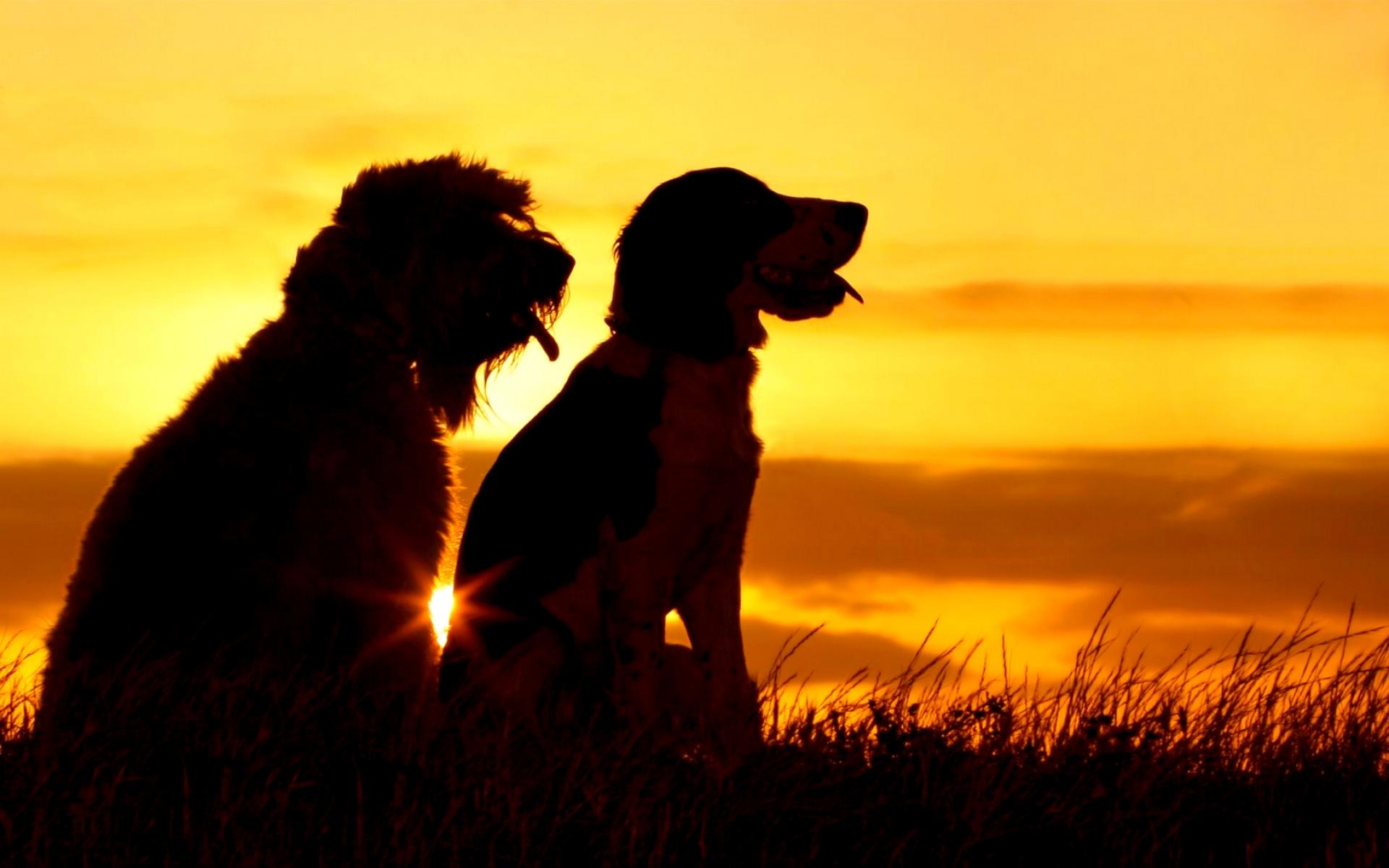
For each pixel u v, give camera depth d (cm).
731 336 876
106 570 756
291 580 746
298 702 670
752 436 880
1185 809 702
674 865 619
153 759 636
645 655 843
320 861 593
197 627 735
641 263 884
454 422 862
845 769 691
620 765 654
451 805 614
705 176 898
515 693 847
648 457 843
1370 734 780
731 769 663
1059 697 779
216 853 594
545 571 863
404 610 785
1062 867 659
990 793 679
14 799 612
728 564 886
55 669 754
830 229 886
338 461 766
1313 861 677
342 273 807
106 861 590
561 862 620
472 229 838
